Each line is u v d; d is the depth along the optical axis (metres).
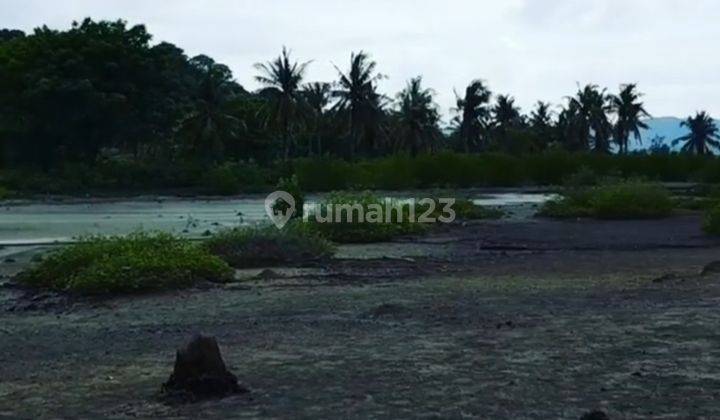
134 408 6.21
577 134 97.88
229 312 11.27
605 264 17.56
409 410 6.02
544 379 6.87
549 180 65.81
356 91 75.25
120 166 66.50
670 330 8.85
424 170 62.53
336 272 16.48
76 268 14.64
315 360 7.79
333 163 61.44
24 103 64.56
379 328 9.53
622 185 36.47
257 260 18.06
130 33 67.94
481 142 92.94
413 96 83.25
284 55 71.88
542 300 11.65
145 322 10.69
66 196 60.28
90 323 10.79
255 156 79.06
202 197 60.16
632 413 5.86
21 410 6.29
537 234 26.55
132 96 66.19
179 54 75.38
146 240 16.06
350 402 6.25
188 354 6.64
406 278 15.29
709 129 112.06
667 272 15.65
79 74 64.75
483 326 9.45
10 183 61.34
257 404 6.22
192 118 71.38
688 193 50.53
